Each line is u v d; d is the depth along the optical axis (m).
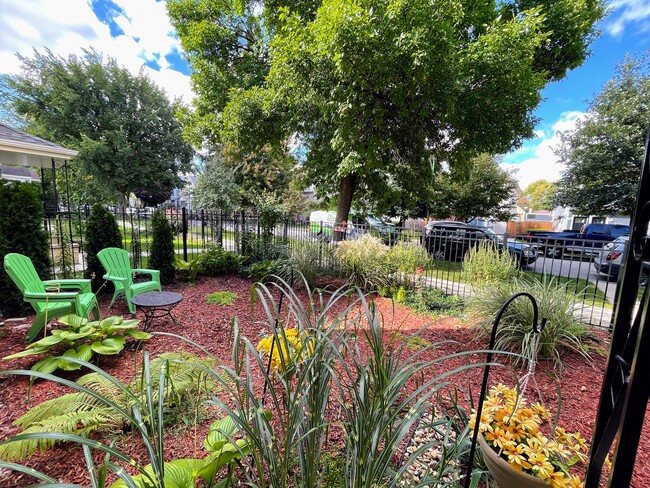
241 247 7.21
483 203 14.29
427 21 4.98
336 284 5.21
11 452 1.40
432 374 2.46
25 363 2.41
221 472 1.45
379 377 1.03
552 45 7.04
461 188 14.20
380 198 10.01
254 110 7.54
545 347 2.75
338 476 1.28
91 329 2.49
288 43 6.05
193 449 1.60
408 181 8.57
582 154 11.22
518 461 1.12
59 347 2.58
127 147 17.69
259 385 2.13
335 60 5.27
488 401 1.41
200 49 8.84
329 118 6.55
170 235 5.43
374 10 5.14
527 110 6.35
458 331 3.44
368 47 5.01
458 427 1.48
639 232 0.85
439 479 1.15
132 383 1.87
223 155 16.77
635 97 10.05
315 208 18.66
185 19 9.14
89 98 17.66
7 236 3.48
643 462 1.66
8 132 5.57
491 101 5.93
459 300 4.72
